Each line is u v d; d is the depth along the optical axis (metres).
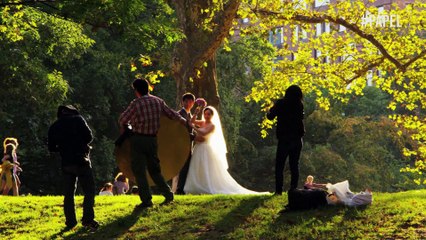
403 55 27.48
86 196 12.32
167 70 24.94
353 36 28.55
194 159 16.19
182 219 12.48
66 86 32.94
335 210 12.12
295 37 26.78
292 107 12.99
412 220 11.41
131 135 12.74
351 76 28.34
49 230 12.68
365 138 58.47
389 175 57.09
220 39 23.53
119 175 21.33
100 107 41.91
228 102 46.44
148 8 28.30
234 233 11.35
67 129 12.15
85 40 31.83
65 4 16.94
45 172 41.81
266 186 57.31
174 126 13.90
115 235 11.94
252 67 47.28
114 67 40.25
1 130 35.91
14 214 14.12
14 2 19.39
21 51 29.94
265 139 60.53
